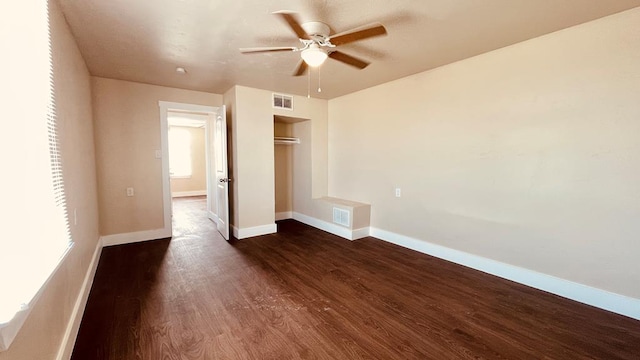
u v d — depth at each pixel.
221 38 2.44
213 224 5.06
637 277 2.09
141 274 2.87
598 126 2.20
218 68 3.23
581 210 2.31
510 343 1.84
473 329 1.99
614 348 1.78
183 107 4.21
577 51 2.27
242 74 3.45
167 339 1.86
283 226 4.86
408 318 2.12
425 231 3.50
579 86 2.28
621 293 2.15
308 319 2.10
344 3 1.92
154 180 4.04
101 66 3.15
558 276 2.46
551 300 2.37
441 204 3.31
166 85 3.98
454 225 3.20
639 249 2.07
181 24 2.18
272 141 4.35
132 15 2.04
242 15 2.06
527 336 1.91
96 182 3.50
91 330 1.95
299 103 4.63
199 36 2.40
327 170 5.06
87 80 3.15
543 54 2.45
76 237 2.07
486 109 2.85
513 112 2.66
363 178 4.36
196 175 9.10
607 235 2.20
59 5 1.87
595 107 2.21
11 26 1.04
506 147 2.72
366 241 4.01
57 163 1.59
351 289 2.58
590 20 2.18
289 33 2.35
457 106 3.09
